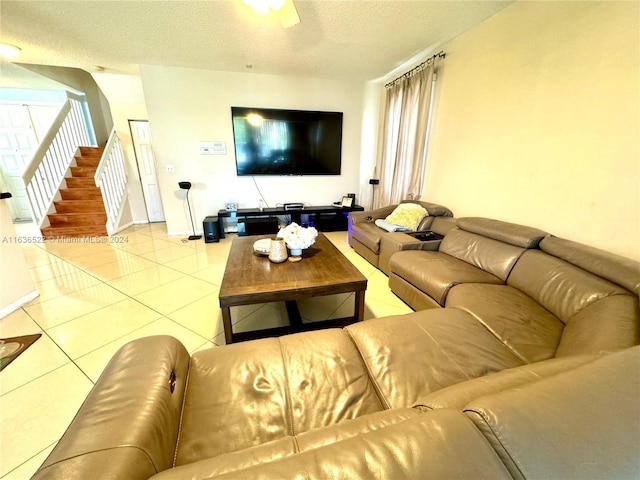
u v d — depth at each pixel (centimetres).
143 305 225
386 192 420
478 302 155
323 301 234
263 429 83
